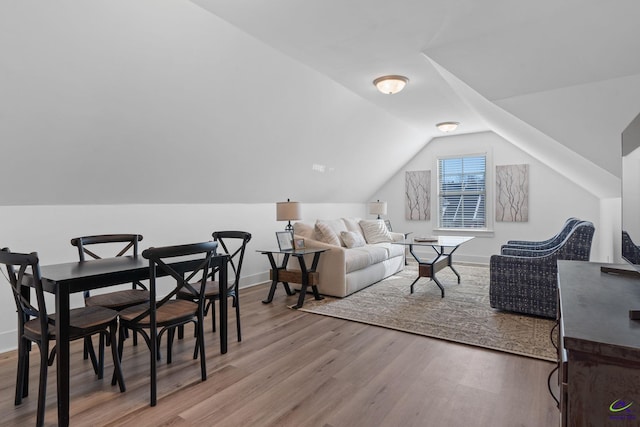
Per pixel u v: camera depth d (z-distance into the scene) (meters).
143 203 3.61
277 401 1.92
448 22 2.50
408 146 6.33
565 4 2.31
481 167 6.29
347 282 4.08
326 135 4.52
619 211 3.80
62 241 3.01
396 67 3.28
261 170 4.31
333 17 2.41
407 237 7.05
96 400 1.94
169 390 2.04
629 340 0.80
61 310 1.73
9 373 2.29
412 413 1.80
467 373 2.22
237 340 2.79
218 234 3.12
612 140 2.54
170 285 3.80
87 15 2.00
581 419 0.83
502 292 3.43
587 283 1.49
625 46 2.34
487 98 2.84
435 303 3.78
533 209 5.83
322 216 6.22
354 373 2.23
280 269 4.03
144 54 2.36
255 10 2.32
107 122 2.61
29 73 2.07
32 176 2.63
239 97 3.14
